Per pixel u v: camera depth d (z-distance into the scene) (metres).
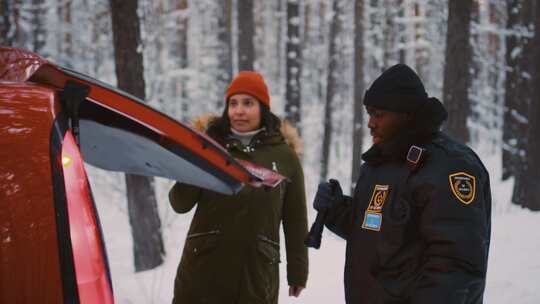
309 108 34.84
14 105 1.83
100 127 2.68
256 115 3.46
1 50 2.21
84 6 24.17
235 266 3.22
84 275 1.67
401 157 2.18
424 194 2.05
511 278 6.41
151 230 8.22
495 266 7.04
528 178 12.09
